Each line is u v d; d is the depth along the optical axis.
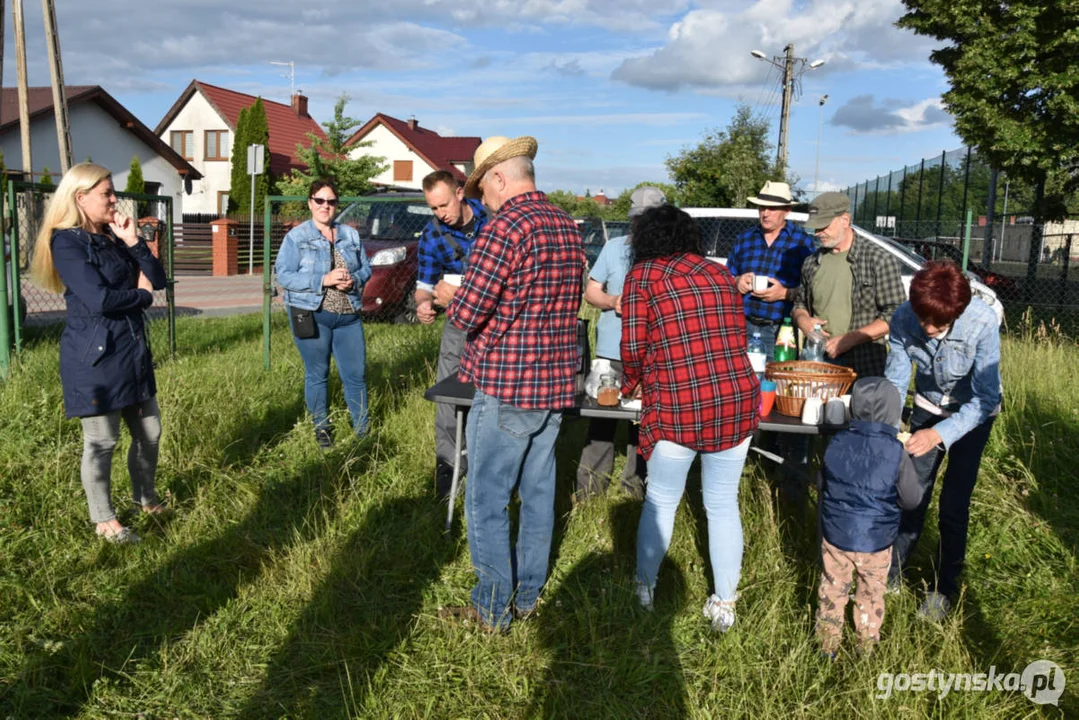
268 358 6.94
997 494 4.54
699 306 3.04
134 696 2.80
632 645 3.12
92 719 2.67
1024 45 13.11
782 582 3.47
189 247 20.91
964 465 3.31
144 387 3.82
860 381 3.03
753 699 2.77
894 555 3.47
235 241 20.39
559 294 3.01
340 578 3.53
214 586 3.45
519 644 3.10
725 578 3.27
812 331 4.27
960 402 3.30
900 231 21.12
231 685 2.88
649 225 3.14
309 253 5.03
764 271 5.01
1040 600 3.53
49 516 3.96
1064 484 4.85
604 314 4.60
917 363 3.38
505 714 2.77
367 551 3.72
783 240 4.99
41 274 3.65
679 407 3.07
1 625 3.09
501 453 3.06
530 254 2.91
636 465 4.54
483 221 4.62
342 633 3.17
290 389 6.32
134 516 4.08
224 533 3.90
